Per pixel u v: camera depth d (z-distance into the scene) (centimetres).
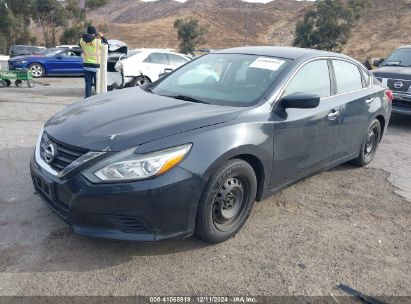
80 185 307
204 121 345
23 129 717
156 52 1263
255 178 377
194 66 484
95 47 953
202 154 326
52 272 315
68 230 373
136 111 368
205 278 319
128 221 314
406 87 857
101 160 308
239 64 450
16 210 405
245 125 360
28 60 1712
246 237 381
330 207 456
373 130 586
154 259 339
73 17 4041
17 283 301
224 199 353
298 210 443
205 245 363
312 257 356
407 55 972
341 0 4562
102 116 360
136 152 310
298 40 4747
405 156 674
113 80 1183
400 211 459
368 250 373
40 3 3794
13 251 338
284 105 393
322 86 466
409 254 372
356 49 7544
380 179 554
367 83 566
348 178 550
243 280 320
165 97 416
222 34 9831
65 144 329
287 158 409
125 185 304
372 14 8975
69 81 1653
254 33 10450
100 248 349
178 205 319
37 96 1148
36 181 359
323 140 457
